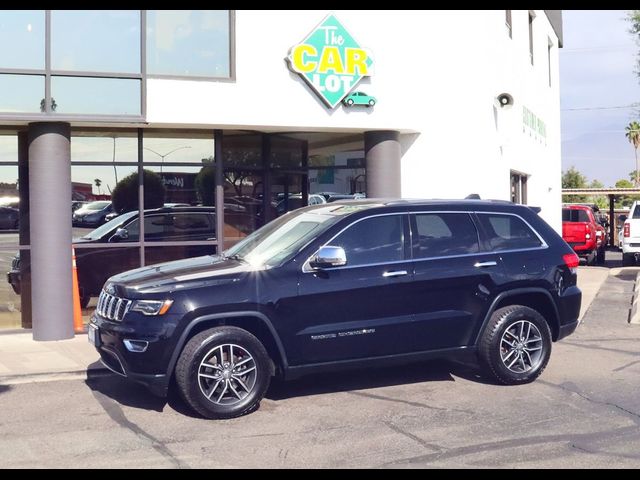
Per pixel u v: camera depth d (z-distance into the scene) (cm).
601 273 2170
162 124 1145
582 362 958
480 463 589
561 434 661
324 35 1215
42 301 1087
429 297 788
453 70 1366
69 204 1108
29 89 1070
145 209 1191
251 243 832
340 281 754
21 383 874
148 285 720
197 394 704
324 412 739
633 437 651
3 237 1136
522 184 1870
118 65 1110
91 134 1159
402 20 1280
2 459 611
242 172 1308
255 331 750
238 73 1173
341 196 1357
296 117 1208
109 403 781
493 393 805
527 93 1792
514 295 830
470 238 820
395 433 669
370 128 1265
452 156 1368
